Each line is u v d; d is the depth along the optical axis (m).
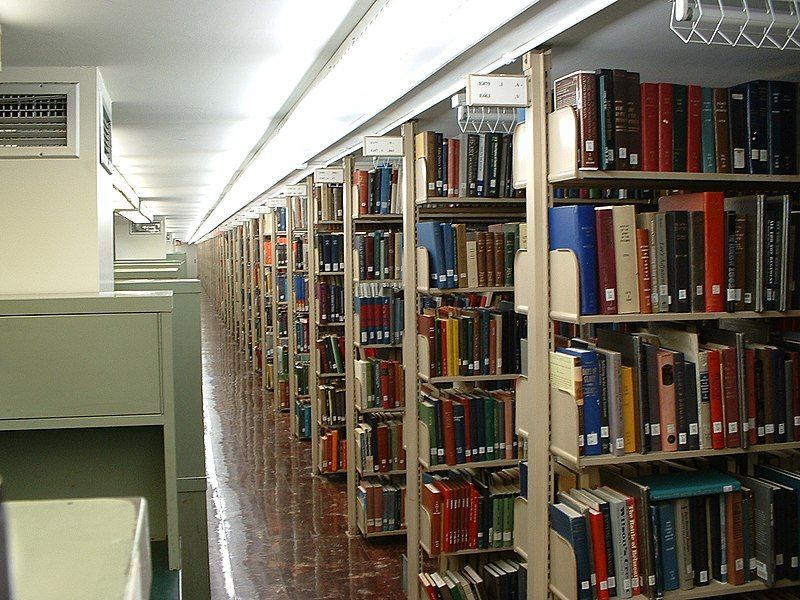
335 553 4.62
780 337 2.80
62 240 3.26
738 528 2.57
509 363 3.79
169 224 24.38
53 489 2.39
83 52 3.32
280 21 3.01
